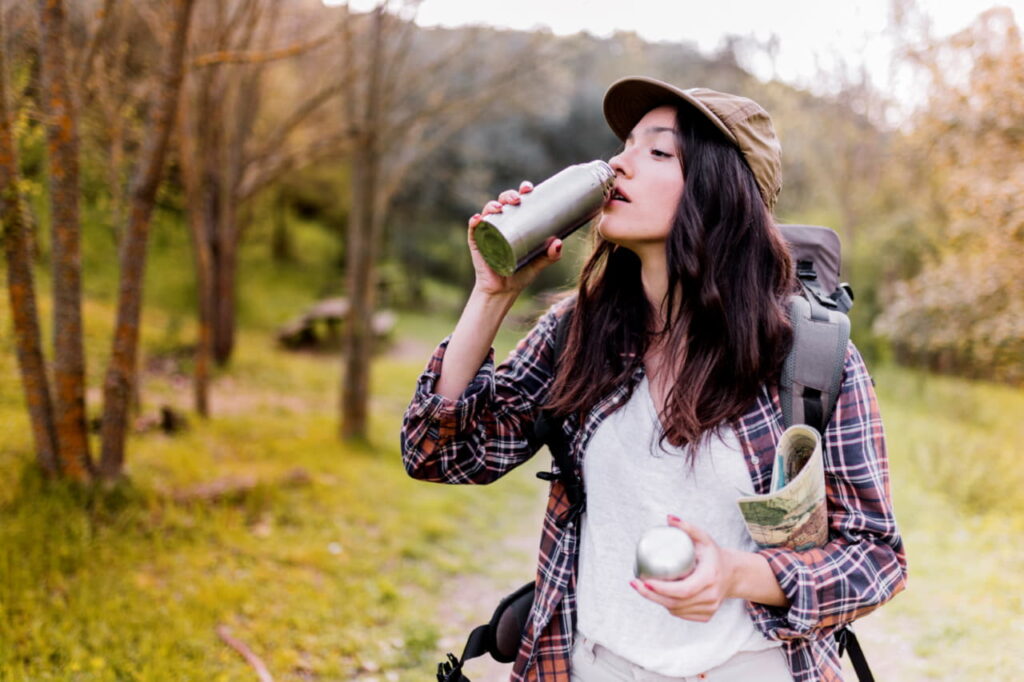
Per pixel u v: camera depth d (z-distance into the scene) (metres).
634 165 1.23
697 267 1.16
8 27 4.64
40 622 3.13
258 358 12.93
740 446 1.15
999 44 6.62
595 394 1.23
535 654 1.27
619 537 1.20
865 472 1.12
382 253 25.84
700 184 1.19
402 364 15.58
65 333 4.44
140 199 4.60
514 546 5.72
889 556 1.10
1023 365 8.21
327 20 9.04
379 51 8.48
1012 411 9.86
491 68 9.88
